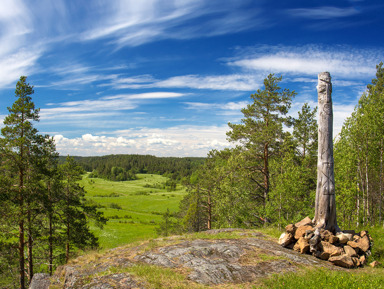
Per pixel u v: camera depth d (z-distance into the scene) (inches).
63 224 1053.2
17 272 883.4
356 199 847.7
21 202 813.9
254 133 1002.7
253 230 620.4
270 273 355.6
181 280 331.9
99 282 338.3
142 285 318.3
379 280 316.8
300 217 737.0
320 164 511.8
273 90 1073.5
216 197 1157.1
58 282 420.5
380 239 553.0
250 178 1082.1
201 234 578.6
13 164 800.3
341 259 411.8
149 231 2212.1
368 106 913.5
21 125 812.0
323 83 517.0
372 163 940.6
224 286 320.2
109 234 2003.0
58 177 1021.8
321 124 516.1
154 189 6471.5
